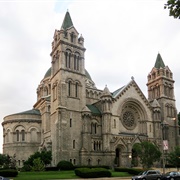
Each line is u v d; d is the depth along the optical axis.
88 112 87.44
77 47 94.12
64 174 67.75
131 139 92.00
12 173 62.25
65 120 83.88
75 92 89.44
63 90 86.12
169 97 112.56
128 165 87.56
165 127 102.31
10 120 103.44
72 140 83.75
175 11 18.14
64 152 80.88
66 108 85.25
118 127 92.06
